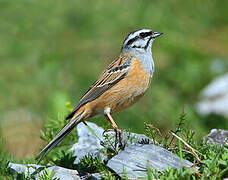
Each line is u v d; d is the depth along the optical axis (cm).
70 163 962
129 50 1067
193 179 723
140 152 826
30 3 2511
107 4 2489
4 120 1758
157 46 2198
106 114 1036
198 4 2523
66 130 979
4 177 855
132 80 1027
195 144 938
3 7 2477
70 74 2009
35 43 2245
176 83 1902
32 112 1811
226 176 747
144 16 2425
